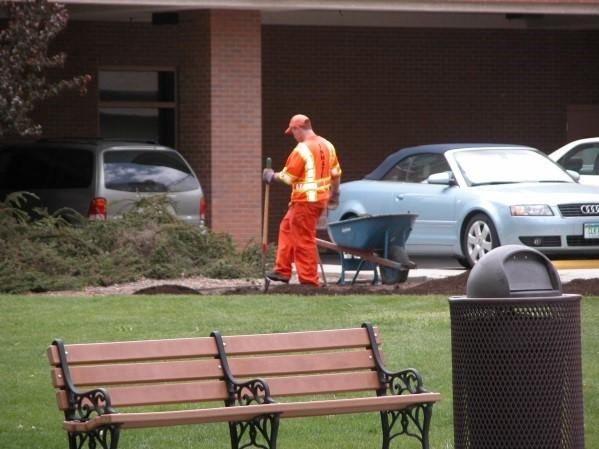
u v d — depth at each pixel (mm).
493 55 71000
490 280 16547
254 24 53656
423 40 70125
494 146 49219
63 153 48094
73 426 16781
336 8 52906
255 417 17734
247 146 53750
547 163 48562
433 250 47406
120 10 55312
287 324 30562
